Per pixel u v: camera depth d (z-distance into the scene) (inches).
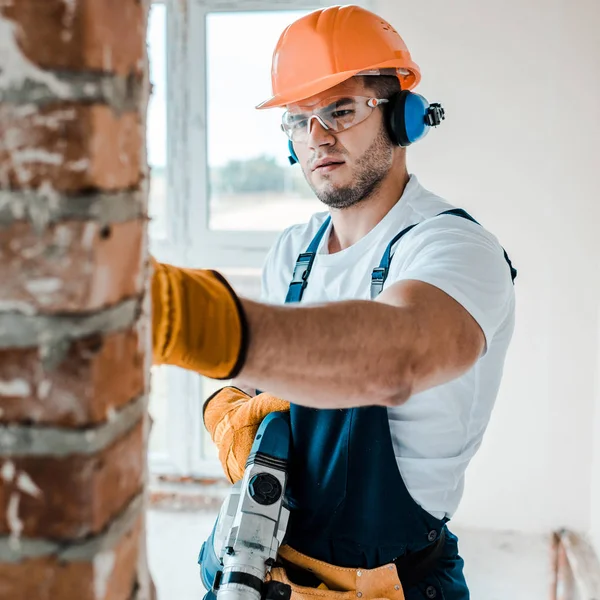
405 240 48.8
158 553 101.6
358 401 28.8
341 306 28.9
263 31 108.7
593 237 100.8
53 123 18.8
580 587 91.0
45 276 19.3
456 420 49.2
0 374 19.7
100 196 19.4
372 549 48.6
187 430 118.5
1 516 20.3
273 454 48.9
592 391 103.0
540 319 103.1
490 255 41.0
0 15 18.4
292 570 49.9
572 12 97.3
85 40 18.5
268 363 26.0
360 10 56.8
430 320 32.5
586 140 99.3
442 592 50.7
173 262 117.0
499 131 100.9
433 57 100.7
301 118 55.1
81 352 19.6
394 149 54.7
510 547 103.8
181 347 24.2
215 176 114.8
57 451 19.9
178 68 111.1
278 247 63.8
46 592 20.6
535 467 105.8
